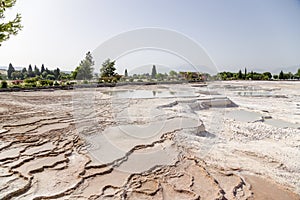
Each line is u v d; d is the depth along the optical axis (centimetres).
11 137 378
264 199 223
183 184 246
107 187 233
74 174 257
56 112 604
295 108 748
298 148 373
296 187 249
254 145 386
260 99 970
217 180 259
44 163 281
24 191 218
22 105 713
